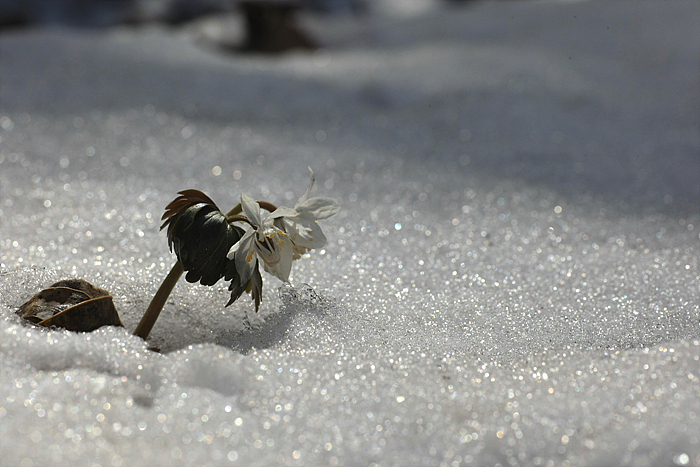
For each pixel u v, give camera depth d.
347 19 4.71
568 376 1.15
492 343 1.18
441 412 1.13
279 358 1.16
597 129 1.92
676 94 2.21
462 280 1.23
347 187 1.44
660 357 1.15
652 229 1.30
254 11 3.38
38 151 1.43
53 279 1.19
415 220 1.30
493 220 1.31
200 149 1.60
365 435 1.12
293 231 1.16
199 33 3.38
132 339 1.16
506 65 2.53
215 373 1.14
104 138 1.58
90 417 1.12
